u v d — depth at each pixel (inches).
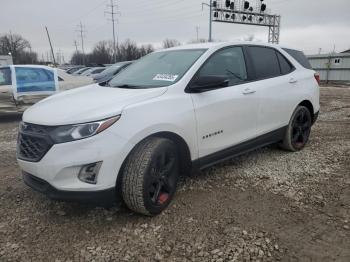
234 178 185.5
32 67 391.9
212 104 163.5
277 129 209.5
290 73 219.1
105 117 130.3
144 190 137.3
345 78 1178.6
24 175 146.3
